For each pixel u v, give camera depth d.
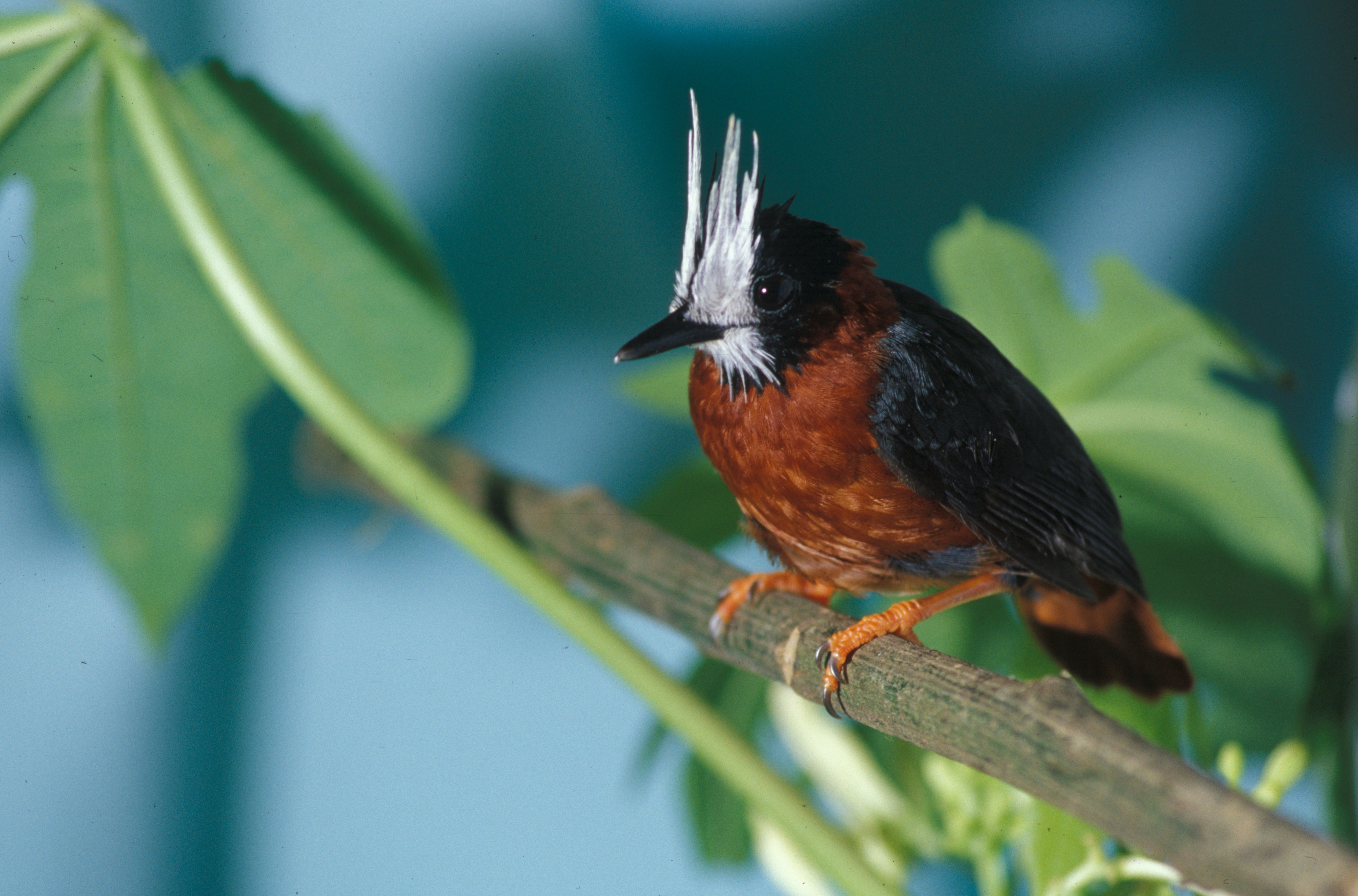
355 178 1.90
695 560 1.87
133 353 1.90
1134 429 1.91
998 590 1.88
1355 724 1.89
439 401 1.91
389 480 1.86
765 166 2.00
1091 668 1.89
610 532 1.88
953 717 1.82
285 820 2.01
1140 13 2.00
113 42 1.88
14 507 1.99
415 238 1.90
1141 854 1.84
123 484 1.91
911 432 1.86
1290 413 1.99
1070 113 2.00
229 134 1.89
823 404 1.87
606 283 2.02
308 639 2.02
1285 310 1.99
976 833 1.87
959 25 2.00
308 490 2.00
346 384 1.91
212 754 2.01
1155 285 1.94
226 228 1.87
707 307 1.87
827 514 1.87
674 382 1.91
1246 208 2.00
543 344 2.02
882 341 1.87
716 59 2.00
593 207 2.01
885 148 2.00
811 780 1.93
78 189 1.89
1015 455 1.87
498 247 2.01
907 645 1.83
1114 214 2.00
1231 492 1.90
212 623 2.01
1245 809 1.79
